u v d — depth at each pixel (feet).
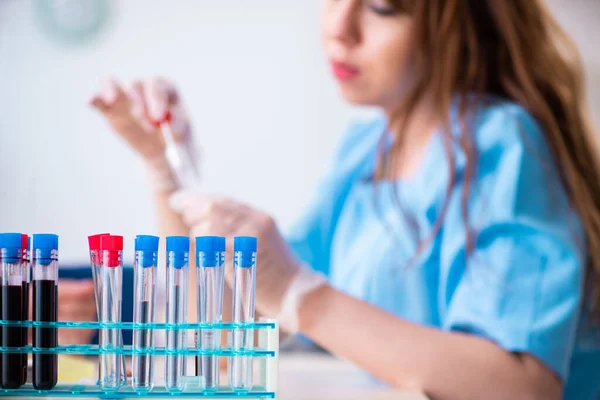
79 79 6.57
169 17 6.66
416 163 5.57
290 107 6.47
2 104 6.53
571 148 5.42
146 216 6.42
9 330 2.74
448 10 5.47
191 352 2.72
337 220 6.10
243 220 4.11
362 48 5.98
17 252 2.76
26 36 6.59
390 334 4.13
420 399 3.59
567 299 4.31
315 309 4.18
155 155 5.39
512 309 4.26
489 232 4.66
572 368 4.82
